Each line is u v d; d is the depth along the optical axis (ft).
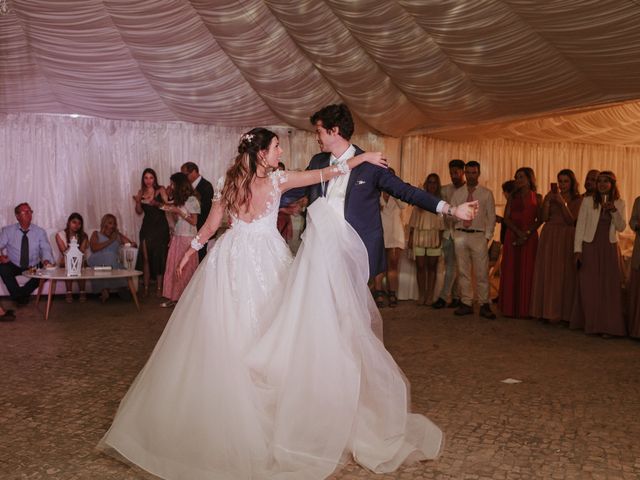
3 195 28.30
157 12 22.00
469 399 14.38
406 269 28.17
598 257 21.49
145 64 25.05
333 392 10.42
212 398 10.25
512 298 24.50
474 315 25.05
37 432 12.03
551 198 23.49
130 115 28.86
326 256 10.89
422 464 10.78
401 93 24.47
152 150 29.96
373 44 20.51
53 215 28.99
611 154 33.91
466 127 26.21
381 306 26.48
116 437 10.82
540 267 23.39
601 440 12.00
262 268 11.24
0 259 25.12
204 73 25.57
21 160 28.45
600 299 21.31
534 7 15.78
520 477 10.34
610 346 20.07
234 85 26.61
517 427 12.62
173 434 10.34
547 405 14.03
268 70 24.38
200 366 10.50
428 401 14.19
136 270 26.91
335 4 19.06
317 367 10.44
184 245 25.32
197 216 25.22
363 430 11.00
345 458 10.75
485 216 24.80
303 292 10.83
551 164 32.89
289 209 15.58
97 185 29.45
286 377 10.52
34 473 10.27
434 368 16.99
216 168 30.50
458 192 25.35
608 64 17.01
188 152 30.30
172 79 25.84
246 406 10.28
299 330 10.63
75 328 21.42
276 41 22.88
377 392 11.10
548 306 22.98
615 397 14.70
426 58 20.33
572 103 20.31
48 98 27.30
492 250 29.17
